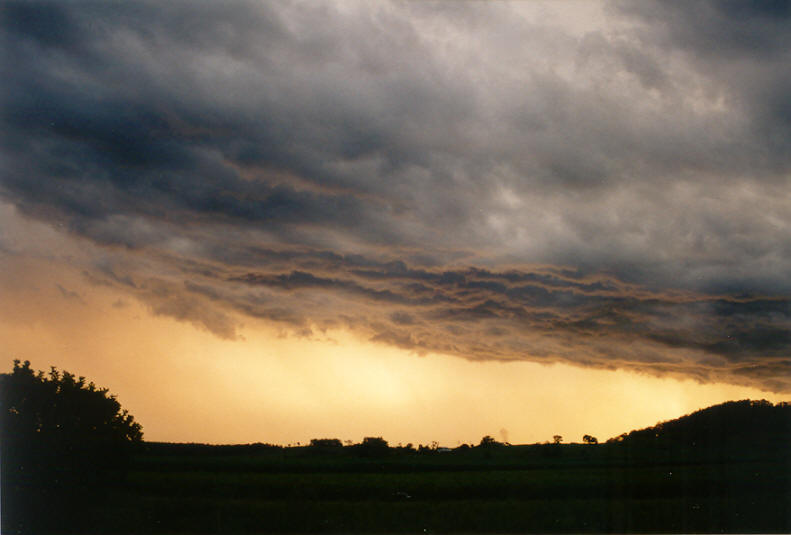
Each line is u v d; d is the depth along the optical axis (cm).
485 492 1337
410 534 1184
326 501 1287
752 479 1395
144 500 1236
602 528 1235
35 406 1159
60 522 1149
